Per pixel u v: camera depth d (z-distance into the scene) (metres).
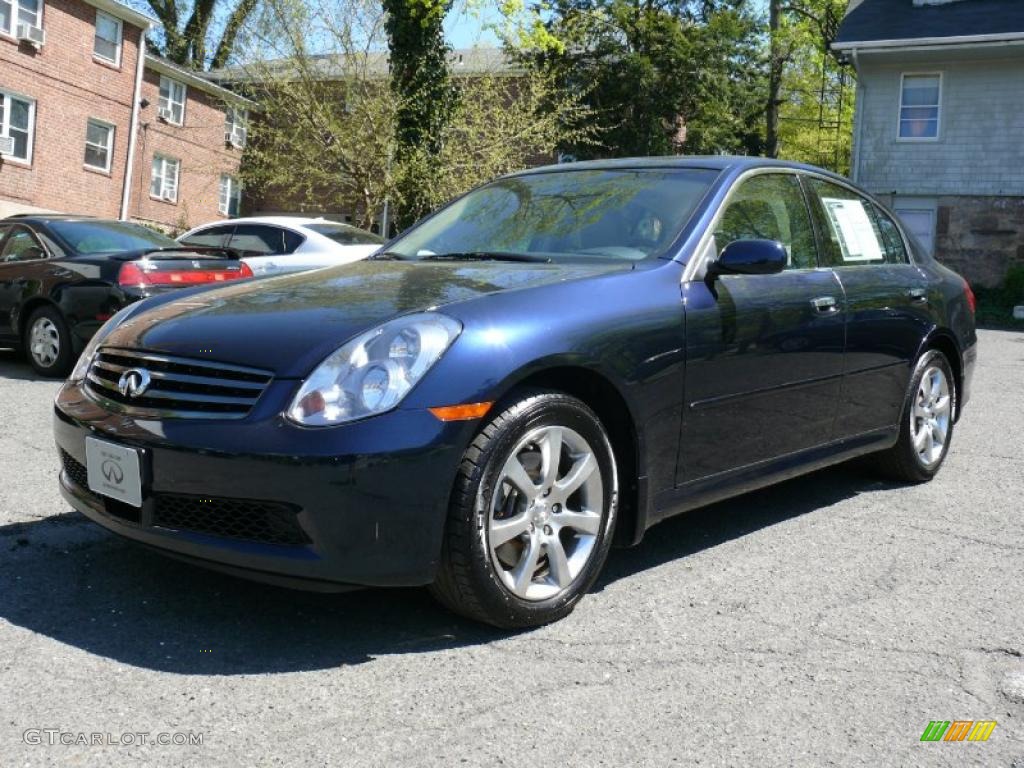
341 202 18.33
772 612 3.13
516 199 4.18
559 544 2.97
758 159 4.12
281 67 17.03
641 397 3.13
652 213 3.70
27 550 3.46
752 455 3.68
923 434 4.93
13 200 22.89
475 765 2.14
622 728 2.34
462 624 2.94
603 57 28.00
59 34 23.89
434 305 2.86
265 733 2.26
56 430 3.12
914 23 21.94
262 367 2.67
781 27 34.72
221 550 2.64
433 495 2.62
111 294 7.61
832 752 2.26
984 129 21.61
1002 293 20.75
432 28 16.48
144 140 27.52
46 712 2.31
